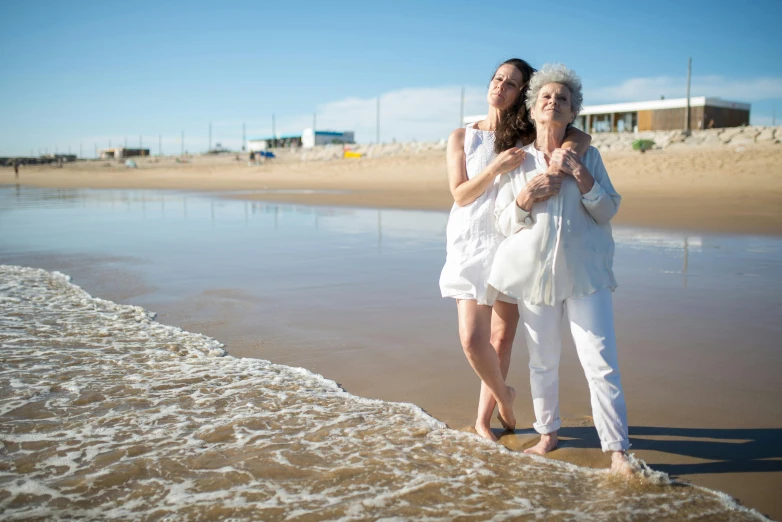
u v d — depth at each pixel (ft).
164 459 9.21
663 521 7.52
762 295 20.30
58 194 98.32
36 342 15.75
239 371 13.51
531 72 10.13
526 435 10.51
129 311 19.24
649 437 10.12
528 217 9.27
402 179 121.60
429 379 13.07
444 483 8.48
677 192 67.72
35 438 10.02
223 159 272.72
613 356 8.91
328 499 8.02
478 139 10.23
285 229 42.27
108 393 12.13
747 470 8.96
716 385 12.34
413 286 22.81
